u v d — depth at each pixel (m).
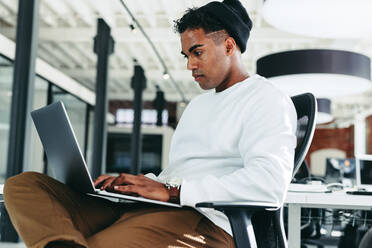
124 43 10.73
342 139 19.69
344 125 22.05
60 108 1.18
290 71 5.48
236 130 1.44
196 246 1.26
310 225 2.84
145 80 12.33
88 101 12.34
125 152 14.36
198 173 1.48
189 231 1.25
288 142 1.31
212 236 1.31
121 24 9.41
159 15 8.90
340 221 2.25
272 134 1.31
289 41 9.02
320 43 9.91
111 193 1.25
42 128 1.33
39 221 1.12
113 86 16.38
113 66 13.31
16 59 4.98
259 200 1.22
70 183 1.37
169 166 1.62
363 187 2.86
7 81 7.84
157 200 1.27
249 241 1.13
